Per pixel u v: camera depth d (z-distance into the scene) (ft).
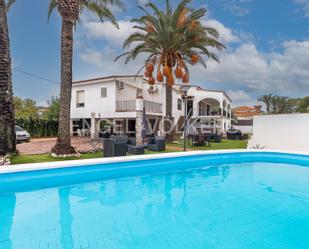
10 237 14.06
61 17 34.68
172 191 24.07
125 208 19.21
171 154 34.06
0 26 28.19
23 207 18.92
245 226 16.01
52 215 17.47
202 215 17.89
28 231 14.92
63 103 34.14
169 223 16.42
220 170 34.09
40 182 23.61
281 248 13.28
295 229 15.58
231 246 13.42
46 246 13.07
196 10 54.08
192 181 28.14
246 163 39.27
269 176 30.73
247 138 85.15
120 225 15.99
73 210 18.54
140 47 58.54
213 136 71.20
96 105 77.82
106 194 22.66
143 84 86.22
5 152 28.86
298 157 37.65
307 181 28.40
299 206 19.97
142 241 13.85
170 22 54.60
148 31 57.31
